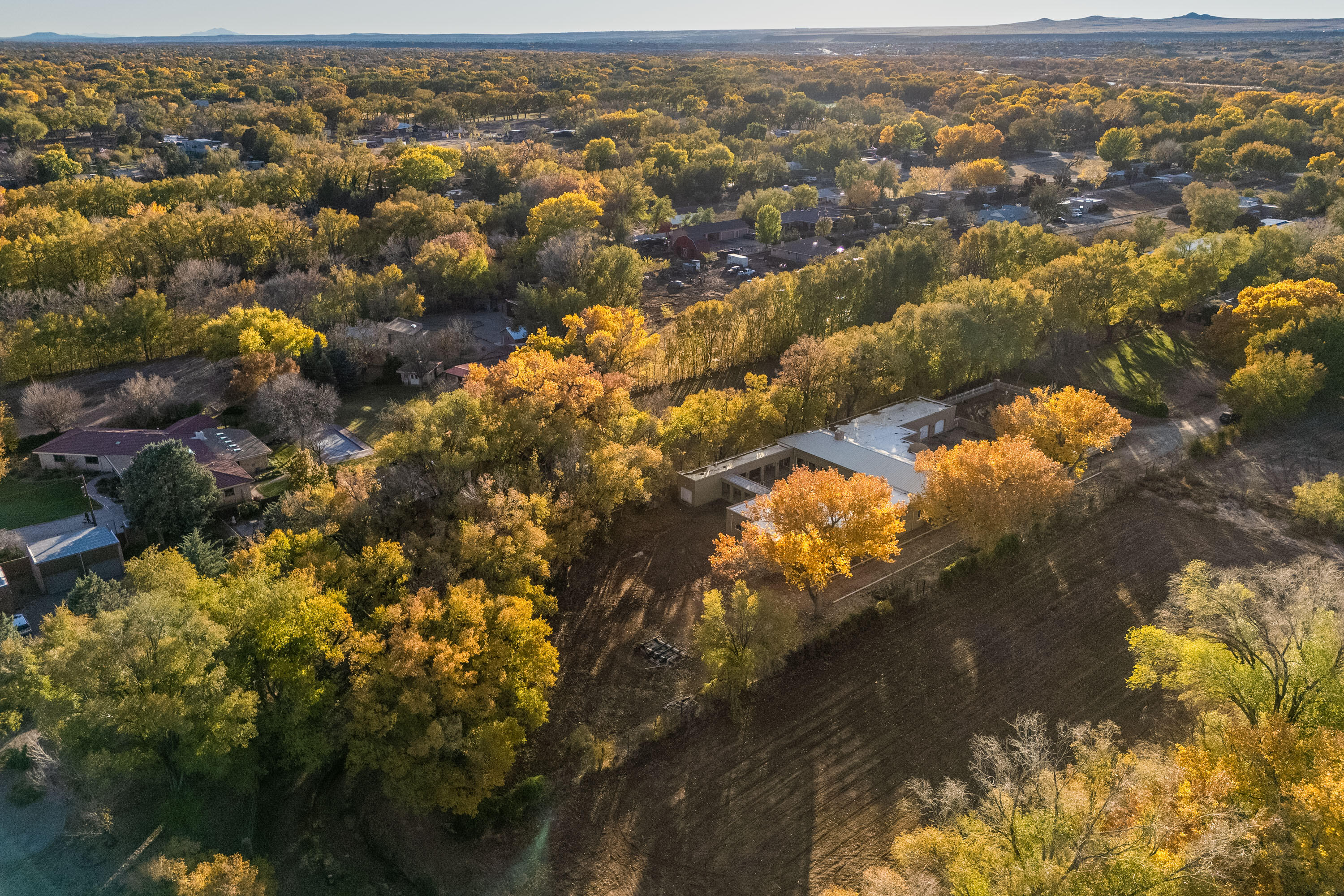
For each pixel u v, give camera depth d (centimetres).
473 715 5872
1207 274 14650
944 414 11594
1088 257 14088
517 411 9306
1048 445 9531
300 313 14600
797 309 13912
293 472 9669
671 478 9888
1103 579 8375
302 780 6341
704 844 5725
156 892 5212
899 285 14825
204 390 12656
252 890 4988
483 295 17212
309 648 6150
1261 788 5000
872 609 7794
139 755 5634
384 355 13438
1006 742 6353
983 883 4681
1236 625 5931
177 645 5509
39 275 14888
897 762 6306
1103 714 6712
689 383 13288
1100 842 4497
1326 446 11044
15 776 6100
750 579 8394
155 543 8869
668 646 7481
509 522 7431
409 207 18600
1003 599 8094
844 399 11706
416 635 5881
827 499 7581
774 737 6562
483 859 5691
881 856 5584
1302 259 15575
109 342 13075
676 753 6444
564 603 8162
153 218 16425
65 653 5478
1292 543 8950
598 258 16200
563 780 6247
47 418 10844
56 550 8300
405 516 8119
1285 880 4594
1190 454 10806
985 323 12069
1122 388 12975
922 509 8500
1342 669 5438
